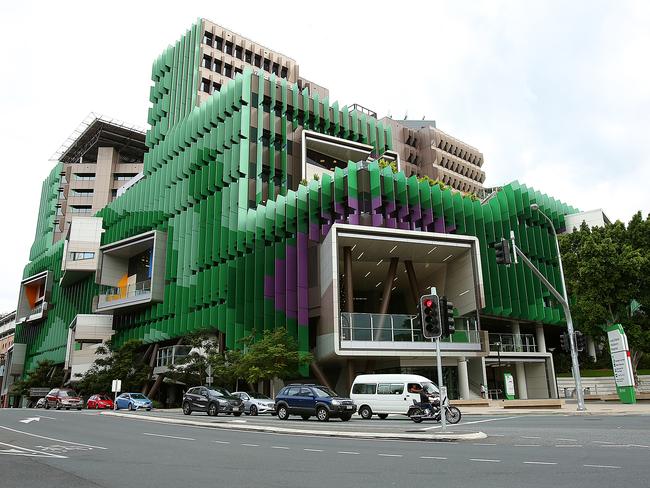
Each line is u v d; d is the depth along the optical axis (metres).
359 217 42.53
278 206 45.66
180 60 69.88
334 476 9.30
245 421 24.11
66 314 79.88
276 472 9.84
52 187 115.00
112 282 69.00
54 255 90.62
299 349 40.50
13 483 8.80
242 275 46.62
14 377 97.00
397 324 38.72
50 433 19.16
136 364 54.78
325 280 39.69
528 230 55.69
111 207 74.12
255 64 73.38
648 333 40.41
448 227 47.03
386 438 16.06
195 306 52.00
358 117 62.44
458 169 113.19
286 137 53.69
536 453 12.02
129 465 10.97
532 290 52.94
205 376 43.66
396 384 25.89
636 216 42.31
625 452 11.94
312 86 82.31
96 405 47.38
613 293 41.34
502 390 51.12
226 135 52.75
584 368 56.31
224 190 51.22
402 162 106.50
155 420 26.19
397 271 49.56
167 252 58.78
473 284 43.06
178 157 60.72
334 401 23.73
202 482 8.80
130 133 102.75
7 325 130.38
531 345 52.69
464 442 14.71
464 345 40.09
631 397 33.25
